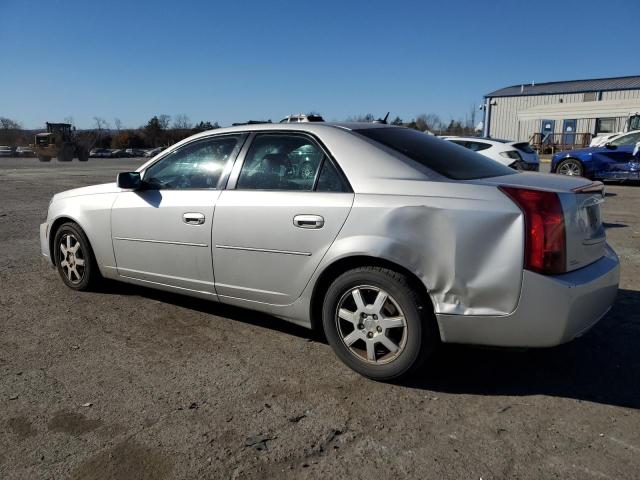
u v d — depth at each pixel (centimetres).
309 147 365
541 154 3497
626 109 2780
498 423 288
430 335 313
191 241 403
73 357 369
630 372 346
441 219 303
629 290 510
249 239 370
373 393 320
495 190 301
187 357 369
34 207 1148
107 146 8506
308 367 354
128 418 292
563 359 365
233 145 402
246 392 321
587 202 317
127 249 450
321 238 338
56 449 265
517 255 289
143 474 246
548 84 4441
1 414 296
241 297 387
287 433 278
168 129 8569
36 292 509
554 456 258
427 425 286
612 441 271
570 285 289
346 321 341
